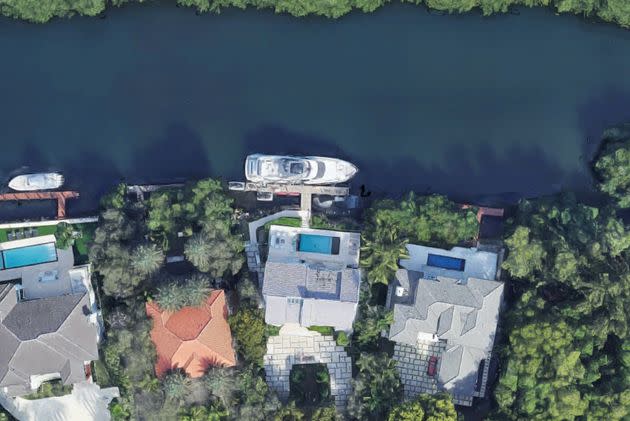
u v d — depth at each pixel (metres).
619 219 70.44
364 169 76.94
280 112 77.62
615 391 65.62
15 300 69.50
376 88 77.81
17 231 74.00
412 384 72.06
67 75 78.06
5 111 77.75
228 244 70.06
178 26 78.00
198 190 70.81
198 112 77.69
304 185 75.00
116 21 78.25
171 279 70.38
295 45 77.81
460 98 77.75
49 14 75.88
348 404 68.81
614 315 65.81
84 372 69.69
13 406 71.19
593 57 78.06
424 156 77.25
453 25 77.94
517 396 67.19
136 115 77.75
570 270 66.75
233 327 69.06
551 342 65.12
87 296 70.44
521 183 77.06
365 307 70.56
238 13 77.62
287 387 71.75
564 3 74.44
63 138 77.62
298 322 69.50
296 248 73.06
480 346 69.31
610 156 70.44
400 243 69.62
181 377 67.06
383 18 77.81
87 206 76.44
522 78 77.94
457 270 72.69
